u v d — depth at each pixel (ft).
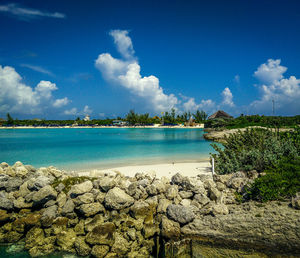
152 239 20.90
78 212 23.47
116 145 94.58
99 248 19.98
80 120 353.72
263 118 174.50
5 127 280.10
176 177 26.50
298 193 20.57
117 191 23.58
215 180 28.04
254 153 31.40
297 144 33.47
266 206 20.39
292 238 16.22
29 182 26.18
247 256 16.51
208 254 17.29
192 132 196.13
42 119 338.34
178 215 20.36
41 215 23.86
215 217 20.03
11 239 22.79
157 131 218.38
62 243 21.47
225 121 190.80
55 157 62.08
